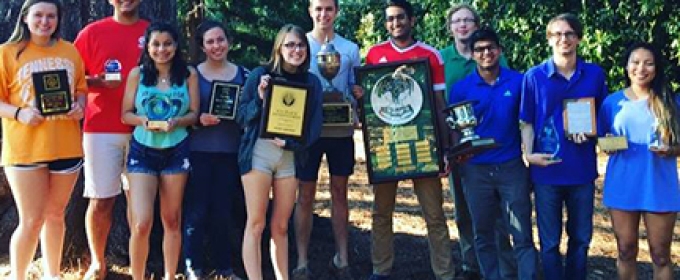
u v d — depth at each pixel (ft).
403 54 20.18
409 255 24.22
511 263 20.01
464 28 21.02
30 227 17.24
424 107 19.53
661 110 17.28
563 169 18.39
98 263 19.45
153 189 17.76
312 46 20.22
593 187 18.74
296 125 17.54
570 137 18.13
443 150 19.80
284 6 60.13
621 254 18.42
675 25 41.60
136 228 17.61
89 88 18.40
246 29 60.29
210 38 18.51
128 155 17.81
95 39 18.45
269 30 60.54
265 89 17.47
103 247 19.43
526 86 18.60
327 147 20.48
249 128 17.84
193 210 19.21
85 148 18.61
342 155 20.54
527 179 19.12
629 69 17.61
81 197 20.72
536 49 43.78
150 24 18.45
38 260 20.34
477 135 18.85
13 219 21.21
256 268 18.31
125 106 17.69
